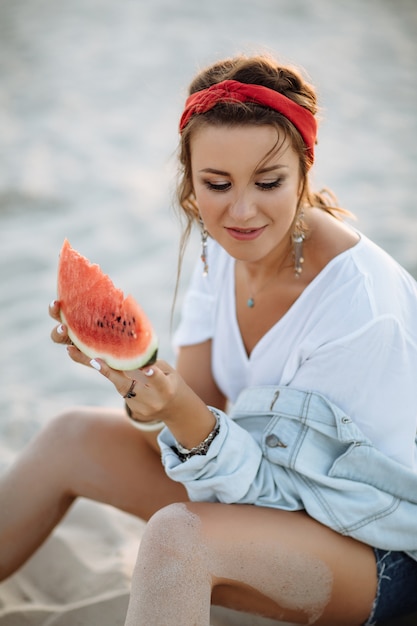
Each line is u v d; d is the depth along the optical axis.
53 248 6.18
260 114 2.10
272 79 2.15
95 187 7.43
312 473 2.19
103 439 2.60
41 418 4.01
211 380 2.70
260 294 2.43
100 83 10.65
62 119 9.37
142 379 2.07
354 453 2.19
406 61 11.32
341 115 9.12
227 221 2.21
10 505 2.57
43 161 8.05
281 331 2.36
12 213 6.94
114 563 2.90
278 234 2.22
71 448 2.59
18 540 2.57
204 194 2.21
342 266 2.29
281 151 2.13
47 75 11.02
